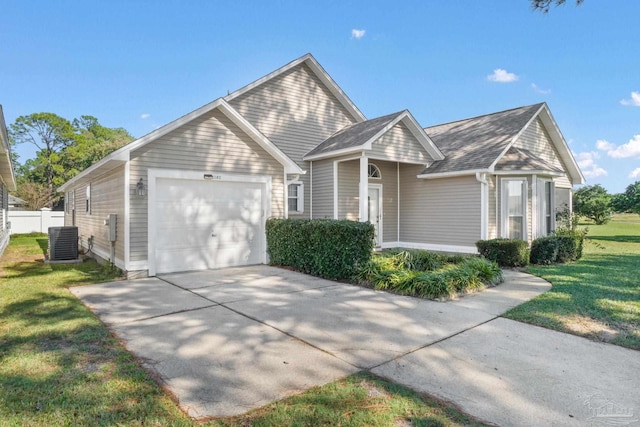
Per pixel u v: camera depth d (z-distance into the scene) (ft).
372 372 11.89
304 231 29.19
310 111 44.32
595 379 11.43
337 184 40.52
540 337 15.12
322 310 18.98
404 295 22.06
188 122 29.30
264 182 33.68
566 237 35.24
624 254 40.16
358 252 25.80
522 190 38.70
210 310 19.01
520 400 10.17
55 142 143.33
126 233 26.81
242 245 32.63
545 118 46.91
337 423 8.95
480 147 41.34
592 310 18.45
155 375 11.59
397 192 45.93
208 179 30.27
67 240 39.24
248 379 11.36
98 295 22.16
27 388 10.53
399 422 9.03
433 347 14.06
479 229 37.81
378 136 36.35
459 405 9.87
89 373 11.59
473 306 19.74
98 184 37.06
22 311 18.53
